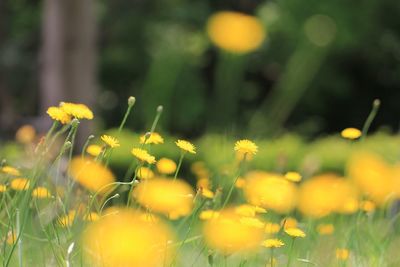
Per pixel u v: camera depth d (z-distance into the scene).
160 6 23.42
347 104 24.58
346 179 4.48
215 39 7.94
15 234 3.21
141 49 23.41
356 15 21.89
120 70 23.67
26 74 23.31
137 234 2.65
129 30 23.30
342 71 23.91
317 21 21.22
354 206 4.30
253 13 23.16
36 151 3.25
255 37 7.92
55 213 3.31
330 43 20.67
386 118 24.62
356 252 3.77
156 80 20.09
